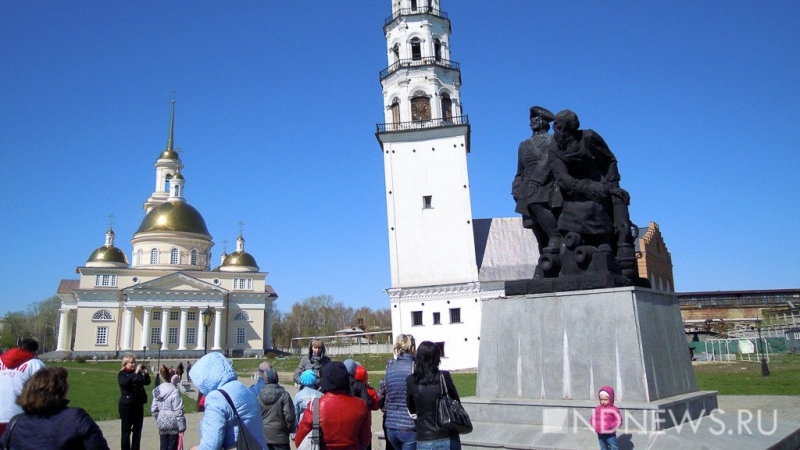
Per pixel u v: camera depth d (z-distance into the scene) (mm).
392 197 49531
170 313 88125
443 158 49500
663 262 71000
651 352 9492
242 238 102125
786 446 9281
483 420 10016
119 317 86375
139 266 93125
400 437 7359
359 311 168500
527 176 11680
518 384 10281
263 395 8320
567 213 10953
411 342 8180
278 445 8172
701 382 27516
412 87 50000
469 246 48062
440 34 51469
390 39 52000
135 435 12438
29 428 4836
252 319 92500
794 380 27719
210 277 93250
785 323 65750
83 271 86312
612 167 11344
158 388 11312
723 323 69938
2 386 7242
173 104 110812
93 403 26156
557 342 10039
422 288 47781
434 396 6605
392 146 50125
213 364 5898
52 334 137250
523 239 51406
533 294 10586
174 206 97125
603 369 9469
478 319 46750
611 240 11016
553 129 11234
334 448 6176
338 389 6406
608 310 9656
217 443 5508
